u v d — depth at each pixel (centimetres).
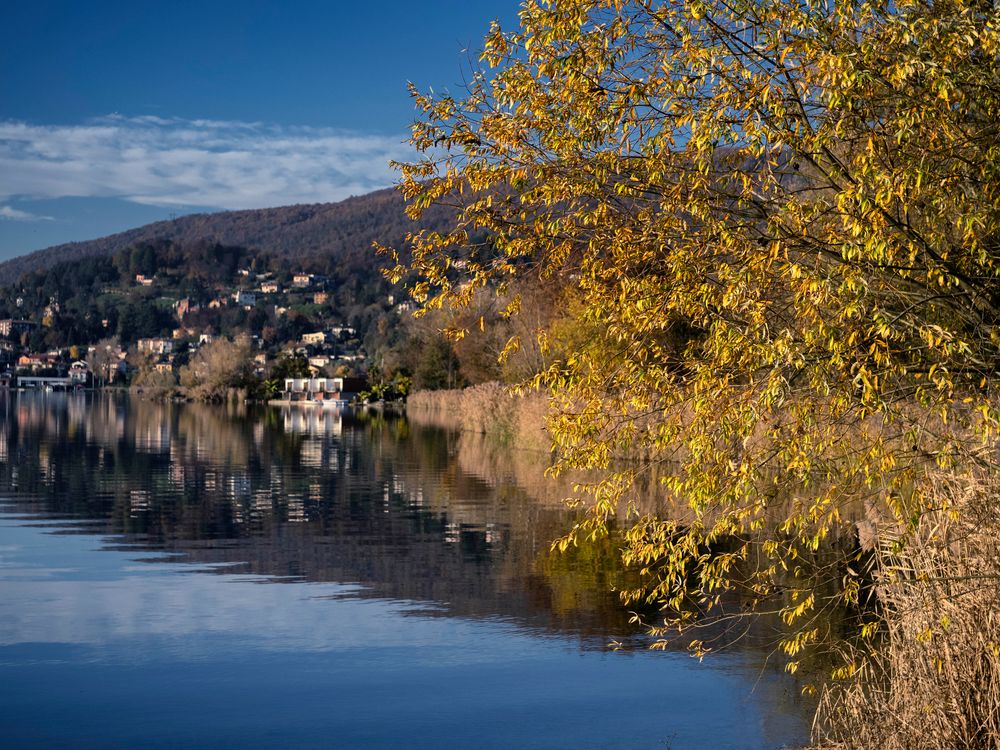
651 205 622
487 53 631
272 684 905
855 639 1012
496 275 642
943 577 631
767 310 578
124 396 17338
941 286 582
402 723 810
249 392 14000
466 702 861
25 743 762
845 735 719
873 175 552
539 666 962
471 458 3484
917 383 593
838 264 566
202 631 1089
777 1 564
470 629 1097
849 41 552
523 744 766
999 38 524
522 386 655
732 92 562
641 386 618
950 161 576
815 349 559
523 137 620
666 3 588
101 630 1088
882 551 702
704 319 591
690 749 752
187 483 2684
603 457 639
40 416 7719
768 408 573
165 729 794
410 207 640
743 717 816
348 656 995
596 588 1302
